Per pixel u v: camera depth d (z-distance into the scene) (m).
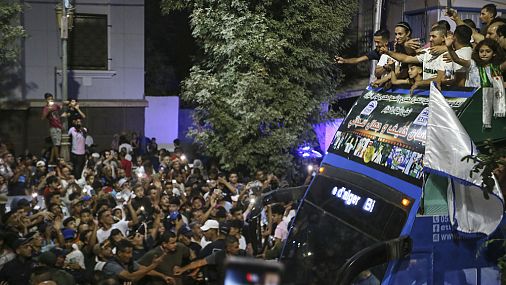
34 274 6.14
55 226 8.33
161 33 20.30
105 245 7.14
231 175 12.10
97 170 12.90
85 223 8.27
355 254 5.03
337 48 15.18
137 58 17.83
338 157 6.46
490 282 5.28
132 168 14.59
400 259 5.04
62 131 14.19
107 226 8.34
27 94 16.98
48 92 17.16
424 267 5.11
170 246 7.05
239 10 13.97
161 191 10.34
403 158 5.46
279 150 14.36
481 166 4.55
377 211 5.49
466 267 5.21
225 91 14.23
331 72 15.36
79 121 14.95
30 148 16.98
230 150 14.30
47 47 17.05
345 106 18.58
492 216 5.00
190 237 7.82
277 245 7.41
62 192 10.95
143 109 17.81
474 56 5.34
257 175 12.34
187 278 6.90
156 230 8.33
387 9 16.84
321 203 6.27
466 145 4.85
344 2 14.84
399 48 6.70
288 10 14.16
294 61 14.34
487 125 5.17
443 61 5.83
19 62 16.55
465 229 5.10
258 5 14.16
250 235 7.97
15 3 14.78
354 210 5.79
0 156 13.45
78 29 17.36
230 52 13.86
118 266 6.88
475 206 5.07
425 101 5.62
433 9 15.25
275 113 14.00
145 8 20.09
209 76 14.45
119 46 17.67
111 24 17.53
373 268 5.12
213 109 14.23
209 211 9.35
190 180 11.94
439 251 5.14
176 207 9.43
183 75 20.38
